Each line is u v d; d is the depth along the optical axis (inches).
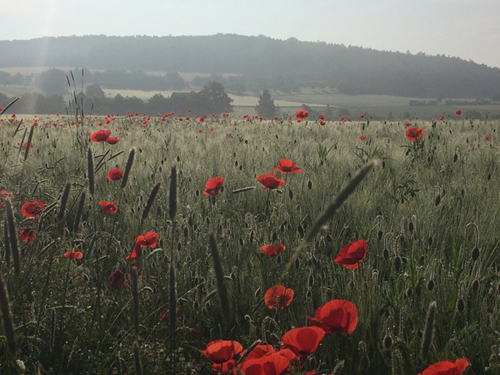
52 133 428.5
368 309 88.7
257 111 4687.5
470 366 75.8
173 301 55.4
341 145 330.0
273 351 56.1
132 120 745.0
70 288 94.9
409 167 236.2
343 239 138.7
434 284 93.6
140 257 119.0
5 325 45.4
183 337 87.0
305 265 110.7
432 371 51.5
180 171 201.2
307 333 57.9
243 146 321.7
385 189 191.5
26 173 187.6
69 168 227.1
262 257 111.3
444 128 483.8
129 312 92.2
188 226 122.0
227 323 38.4
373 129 538.0
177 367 76.7
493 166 234.4
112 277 91.4
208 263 114.7
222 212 145.9
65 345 82.5
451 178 208.8
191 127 647.1
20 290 86.0
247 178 215.5
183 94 4522.6
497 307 87.7
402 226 117.1
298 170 149.3
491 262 121.0
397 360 71.0
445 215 151.7
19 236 99.9
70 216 156.3
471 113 2255.2
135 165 241.3
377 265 112.1
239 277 108.4
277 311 80.1
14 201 129.3
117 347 79.2
